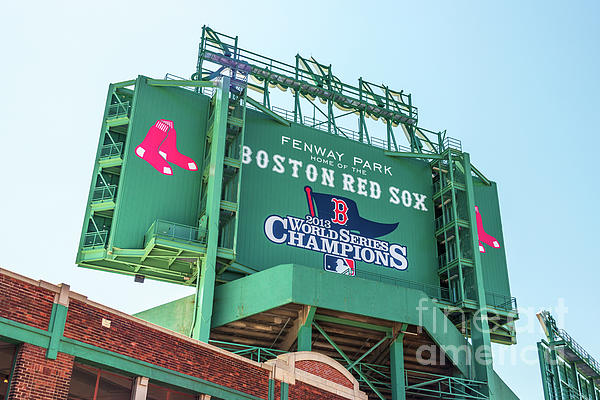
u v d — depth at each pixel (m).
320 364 33.22
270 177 58.28
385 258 60.34
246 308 47.91
